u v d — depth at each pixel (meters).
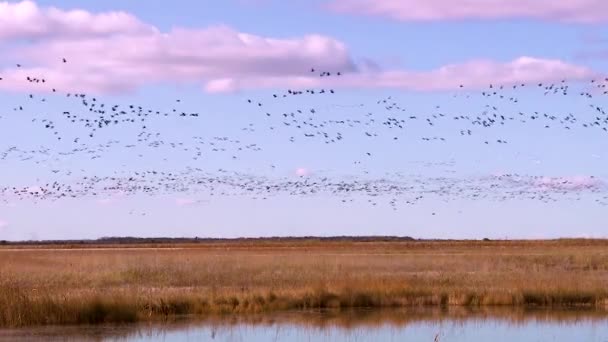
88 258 55.09
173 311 32.44
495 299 35.72
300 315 32.44
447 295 36.00
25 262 51.22
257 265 48.38
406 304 35.19
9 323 28.73
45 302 29.42
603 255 61.59
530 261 56.19
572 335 28.27
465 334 28.39
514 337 27.83
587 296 36.56
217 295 34.31
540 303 36.00
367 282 36.62
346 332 28.66
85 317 29.59
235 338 27.30
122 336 27.17
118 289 35.44
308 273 43.38
